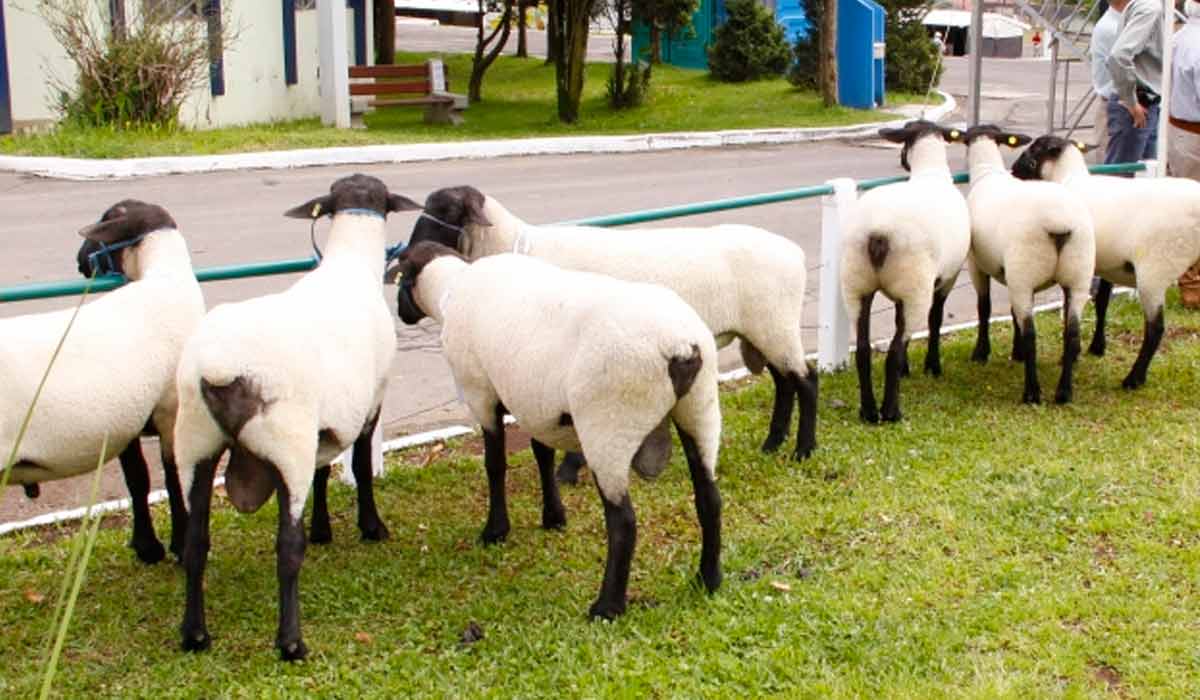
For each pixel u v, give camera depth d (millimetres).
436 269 5809
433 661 4797
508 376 5172
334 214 5773
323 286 5301
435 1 48500
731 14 28500
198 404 4637
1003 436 7137
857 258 7262
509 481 6750
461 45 37594
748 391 8031
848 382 8258
